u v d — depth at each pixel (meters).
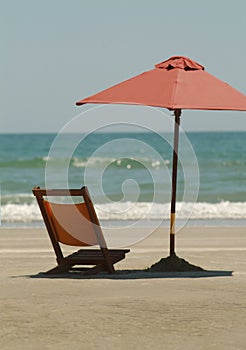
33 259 29.45
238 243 36.38
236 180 99.06
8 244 35.88
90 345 14.43
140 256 30.62
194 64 23.77
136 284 21.39
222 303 18.41
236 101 22.17
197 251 32.66
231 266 26.91
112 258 24.09
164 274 23.83
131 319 16.64
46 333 15.38
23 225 47.62
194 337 15.02
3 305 18.25
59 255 24.14
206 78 23.17
